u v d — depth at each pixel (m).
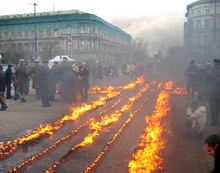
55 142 5.49
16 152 4.88
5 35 63.88
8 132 6.30
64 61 12.05
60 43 66.56
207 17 32.91
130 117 7.90
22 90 11.48
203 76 10.79
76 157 4.60
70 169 4.08
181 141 5.52
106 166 4.21
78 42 65.88
